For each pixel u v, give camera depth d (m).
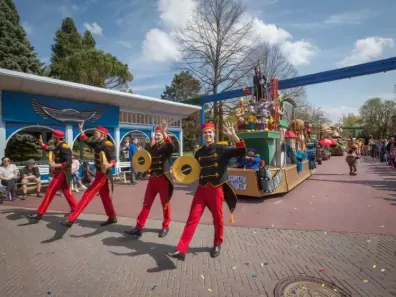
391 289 3.07
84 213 6.41
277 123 9.17
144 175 12.68
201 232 5.05
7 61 17.52
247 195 7.67
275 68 28.39
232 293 3.03
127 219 5.93
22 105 9.25
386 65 10.63
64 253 4.12
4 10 19.33
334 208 6.65
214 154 3.80
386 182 10.39
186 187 9.99
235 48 23.91
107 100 11.51
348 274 3.42
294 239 4.65
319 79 12.10
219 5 23.41
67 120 10.41
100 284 3.24
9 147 18.03
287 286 3.14
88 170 9.95
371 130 54.38
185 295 3.00
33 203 7.58
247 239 4.68
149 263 3.78
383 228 5.11
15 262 3.83
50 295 3.00
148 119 13.71
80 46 34.34
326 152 24.95
